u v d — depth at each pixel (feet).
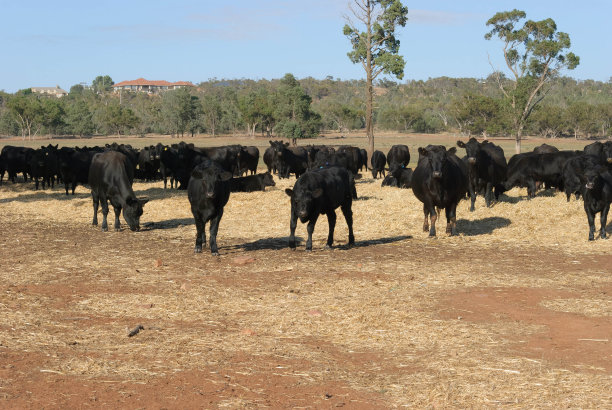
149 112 580.71
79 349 22.25
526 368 20.49
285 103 413.59
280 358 21.49
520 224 52.60
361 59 159.22
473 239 47.11
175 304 28.76
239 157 105.29
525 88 258.16
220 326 25.40
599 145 68.59
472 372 20.20
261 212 61.98
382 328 25.07
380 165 103.30
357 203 65.10
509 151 254.88
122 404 17.58
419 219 55.67
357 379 19.66
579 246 44.06
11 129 529.45
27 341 23.02
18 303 28.50
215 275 35.01
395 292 30.91
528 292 30.96
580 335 24.00
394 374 20.12
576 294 30.55
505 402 17.87
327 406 17.61
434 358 21.57
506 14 258.98
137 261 39.14
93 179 53.26
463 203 62.80
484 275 34.91
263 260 39.42
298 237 49.11
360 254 41.50
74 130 519.19
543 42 249.55
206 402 17.76
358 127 604.90
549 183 67.36
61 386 18.81
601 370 20.26
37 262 38.75
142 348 22.40
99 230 53.21
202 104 524.11
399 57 151.02
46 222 57.93
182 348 22.41
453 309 27.81
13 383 18.95
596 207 45.57
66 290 31.40
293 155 102.73
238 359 21.35
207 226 54.95
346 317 26.63
